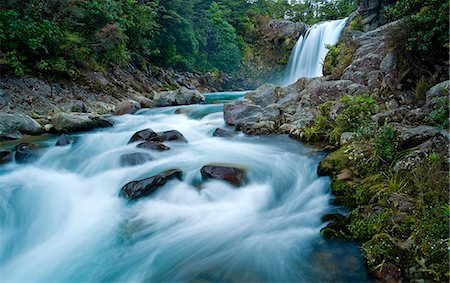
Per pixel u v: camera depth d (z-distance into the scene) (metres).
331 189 4.79
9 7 11.37
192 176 5.52
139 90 16.64
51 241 4.47
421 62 7.37
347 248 3.51
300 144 7.16
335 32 22.64
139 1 20.69
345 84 8.41
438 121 5.24
